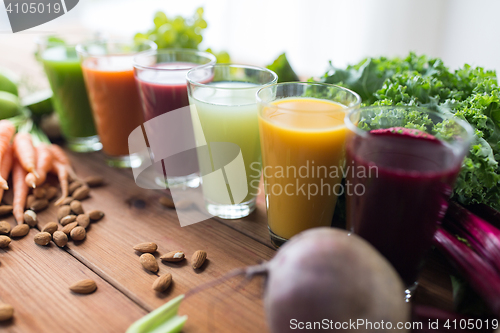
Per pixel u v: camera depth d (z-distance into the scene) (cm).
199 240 81
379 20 202
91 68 100
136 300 65
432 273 71
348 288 45
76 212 89
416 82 82
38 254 76
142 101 94
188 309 63
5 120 110
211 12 255
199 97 78
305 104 72
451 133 58
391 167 55
